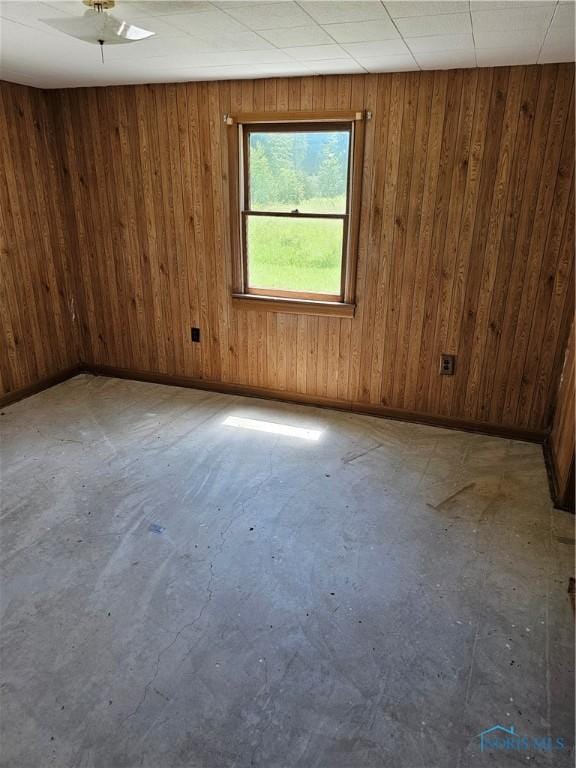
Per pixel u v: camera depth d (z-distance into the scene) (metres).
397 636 1.95
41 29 2.32
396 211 3.36
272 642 1.92
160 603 2.09
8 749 1.54
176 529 2.54
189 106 3.58
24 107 3.76
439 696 1.72
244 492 2.85
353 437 3.52
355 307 3.65
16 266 3.92
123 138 3.82
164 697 1.71
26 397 4.11
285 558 2.35
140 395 4.19
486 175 3.12
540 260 3.16
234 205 3.69
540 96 2.89
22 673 1.78
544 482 2.99
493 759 1.53
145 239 4.04
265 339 3.99
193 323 4.15
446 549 2.42
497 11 1.97
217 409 3.94
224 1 1.92
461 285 3.37
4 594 2.12
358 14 2.04
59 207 4.18
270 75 3.26
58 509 2.68
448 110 3.07
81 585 2.18
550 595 2.15
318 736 1.59
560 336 3.25
